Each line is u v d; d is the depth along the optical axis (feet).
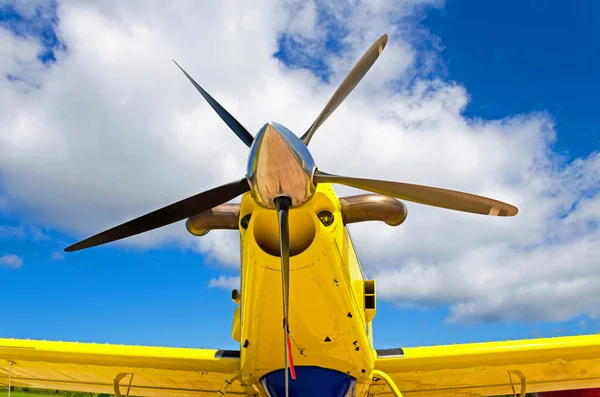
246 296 17.33
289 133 14.17
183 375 25.34
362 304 20.07
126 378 26.81
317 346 18.44
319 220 15.90
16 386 30.12
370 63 19.70
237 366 23.49
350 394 20.02
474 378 25.32
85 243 16.99
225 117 19.70
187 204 16.51
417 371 23.91
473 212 16.24
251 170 13.98
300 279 16.35
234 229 20.21
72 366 25.48
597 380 25.71
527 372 24.61
